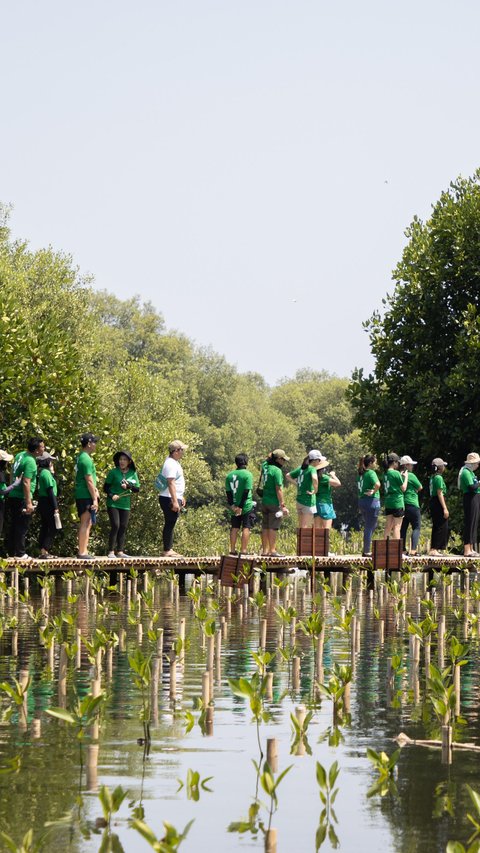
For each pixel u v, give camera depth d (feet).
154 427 131.95
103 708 30.30
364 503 80.07
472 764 24.48
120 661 38.60
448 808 21.31
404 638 46.52
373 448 119.75
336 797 22.02
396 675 36.37
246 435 299.17
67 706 30.09
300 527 77.77
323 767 23.40
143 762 24.43
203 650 41.93
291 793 22.30
